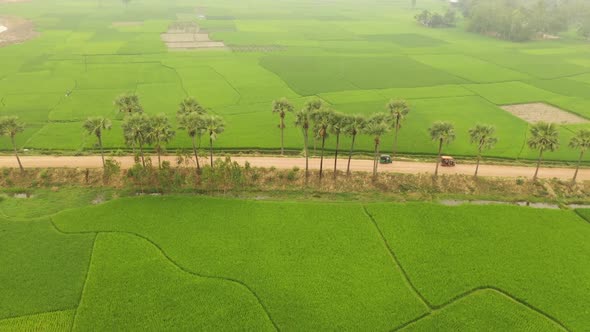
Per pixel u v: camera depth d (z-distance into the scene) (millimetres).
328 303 65062
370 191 98125
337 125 92562
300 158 110562
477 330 61281
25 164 103188
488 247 77812
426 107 151250
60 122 131250
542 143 93938
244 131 126750
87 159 106875
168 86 170500
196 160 101688
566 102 158250
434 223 84625
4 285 67312
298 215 86625
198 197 92562
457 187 99375
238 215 86188
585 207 92000
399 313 63656
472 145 119625
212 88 168750
